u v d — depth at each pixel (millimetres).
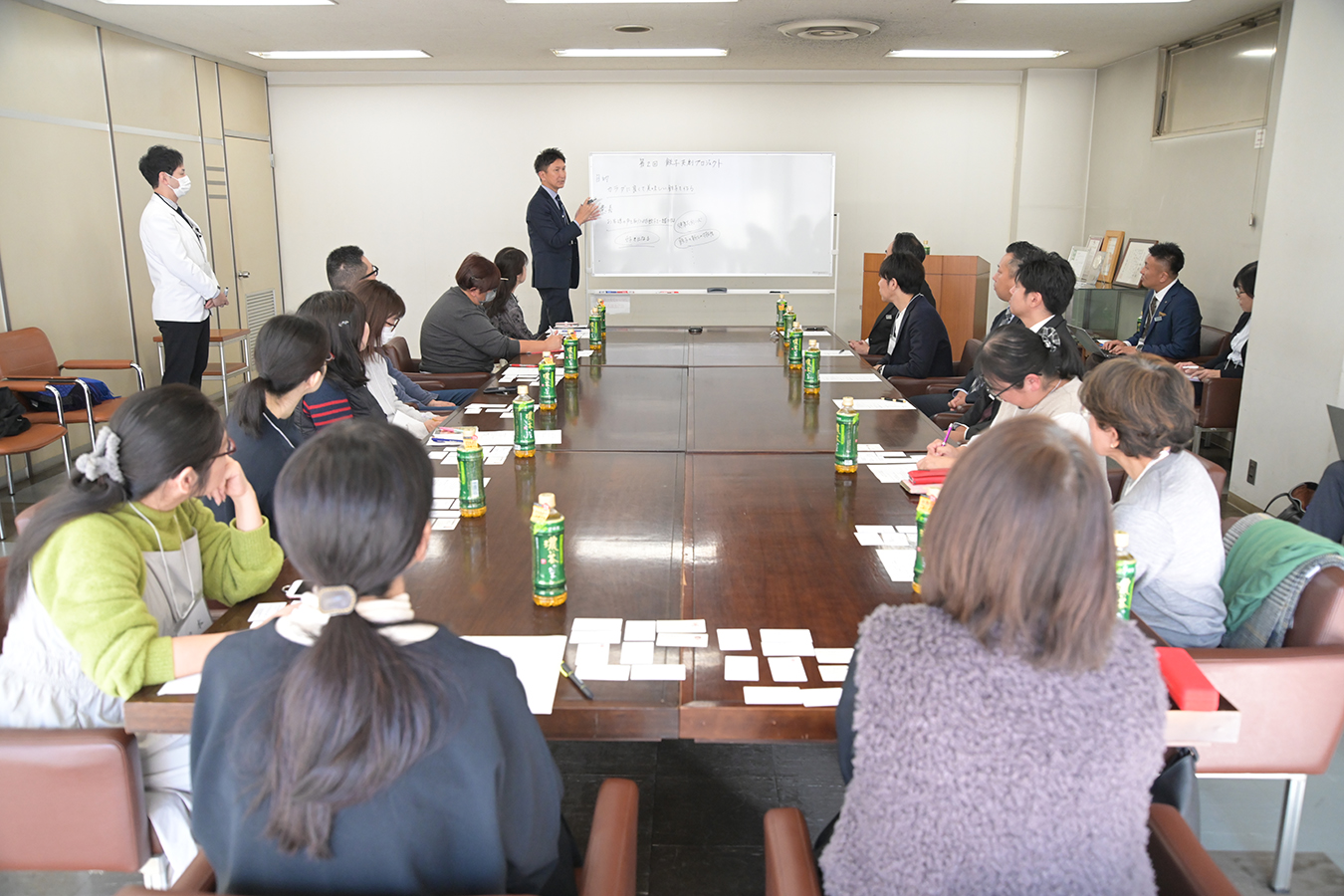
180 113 6312
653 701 1388
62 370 5125
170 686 1431
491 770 923
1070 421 2482
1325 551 1769
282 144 7656
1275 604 1777
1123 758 917
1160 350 5332
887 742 951
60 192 5145
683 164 7324
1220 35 5629
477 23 5473
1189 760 1371
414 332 7969
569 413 3332
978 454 968
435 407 4129
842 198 7730
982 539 936
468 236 7785
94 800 1416
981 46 6324
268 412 2221
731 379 4004
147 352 6047
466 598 1748
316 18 5340
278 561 1810
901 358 4875
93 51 5383
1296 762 1657
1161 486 1827
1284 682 1613
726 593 1763
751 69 7434
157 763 1556
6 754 1393
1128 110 6836
